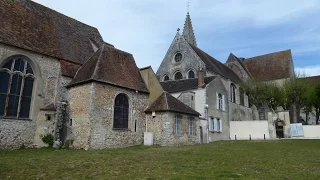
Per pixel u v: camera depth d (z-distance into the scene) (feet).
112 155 42.01
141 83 71.20
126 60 72.54
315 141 78.95
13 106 55.67
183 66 118.21
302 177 25.09
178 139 66.49
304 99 117.60
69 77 64.44
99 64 61.46
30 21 64.39
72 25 78.48
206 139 84.64
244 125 105.60
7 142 53.36
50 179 23.57
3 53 54.44
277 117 109.91
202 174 25.77
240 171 27.84
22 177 24.20
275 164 33.47
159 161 35.01
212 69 111.86
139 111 67.31
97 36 85.71
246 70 150.82
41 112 59.21
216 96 98.22
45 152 48.08
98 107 56.85
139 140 65.62
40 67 60.90
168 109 64.23
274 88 121.80
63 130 59.88
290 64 147.02
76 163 32.89
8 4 61.77
